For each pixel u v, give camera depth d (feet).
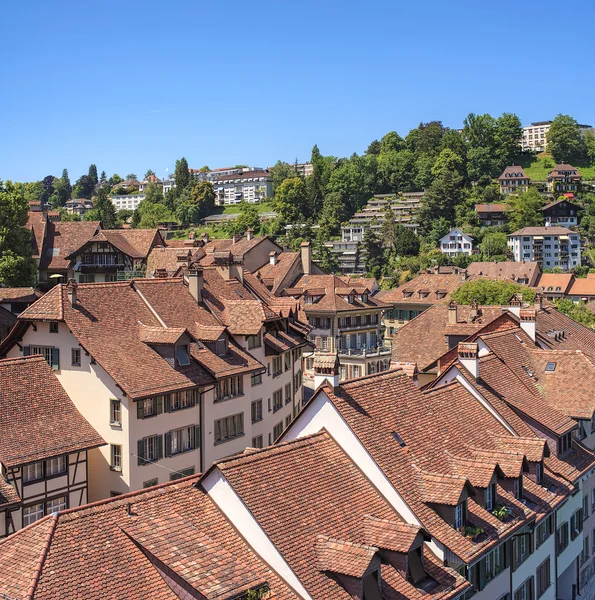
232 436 165.68
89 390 143.02
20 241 297.53
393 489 93.61
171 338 151.23
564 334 198.70
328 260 646.33
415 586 84.53
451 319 212.23
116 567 72.23
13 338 152.87
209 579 73.51
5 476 122.11
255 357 179.93
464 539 92.32
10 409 128.67
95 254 370.94
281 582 77.92
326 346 330.54
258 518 80.38
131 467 139.03
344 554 79.46
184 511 81.20
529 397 135.74
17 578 68.69
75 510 75.41
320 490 89.71
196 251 319.47
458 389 127.75
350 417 99.76
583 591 142.20
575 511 136.46
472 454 110.83
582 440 144.15
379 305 359.66
